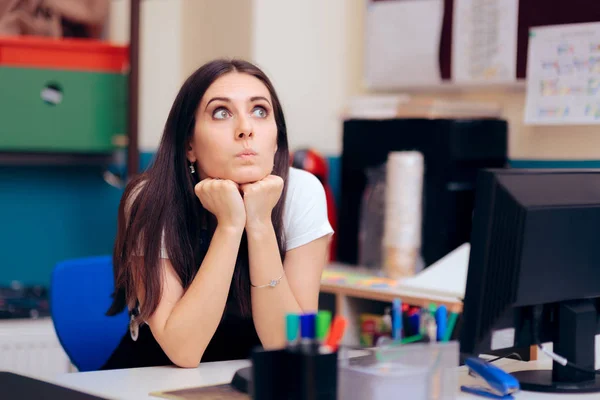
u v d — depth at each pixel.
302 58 3.72
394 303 1.54
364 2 3.78
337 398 1.39
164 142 2.05
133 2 3.15
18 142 3.12
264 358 1.38
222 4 3.70
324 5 3.77
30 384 1.66
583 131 3.11
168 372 1.83
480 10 3.34
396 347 1.47
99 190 3.62
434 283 2.81
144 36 3.70
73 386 1.68
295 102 3.71
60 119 3.17
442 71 3.48
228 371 1.84
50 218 3.55
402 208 3.15
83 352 2.49
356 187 3.45
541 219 1.61
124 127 3.24
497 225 1.59
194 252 2.04
